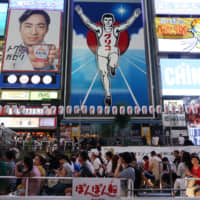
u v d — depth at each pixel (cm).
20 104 3319
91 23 3844
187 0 4144
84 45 3697
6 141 1609
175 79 3575
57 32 3731
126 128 2731
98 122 3158
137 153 1532
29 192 571
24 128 3159
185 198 602
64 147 1902
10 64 3475
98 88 3444
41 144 1864
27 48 3591
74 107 3159
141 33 3806
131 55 3656
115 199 570
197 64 3681
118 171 650
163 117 3241
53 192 579
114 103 3356
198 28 3950
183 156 809
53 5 3938
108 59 3622
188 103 3469
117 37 3766
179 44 3806
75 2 3975
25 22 3747
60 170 677
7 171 686
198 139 3088
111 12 3931
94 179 580
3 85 3359
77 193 570
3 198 565
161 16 4019
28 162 600
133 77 3525
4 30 3712
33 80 3419
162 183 792
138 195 604
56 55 3591
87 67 3559
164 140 2153
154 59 3725
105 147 1542
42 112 3194
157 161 929
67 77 3475
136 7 3981
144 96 3416
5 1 3912
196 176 699
